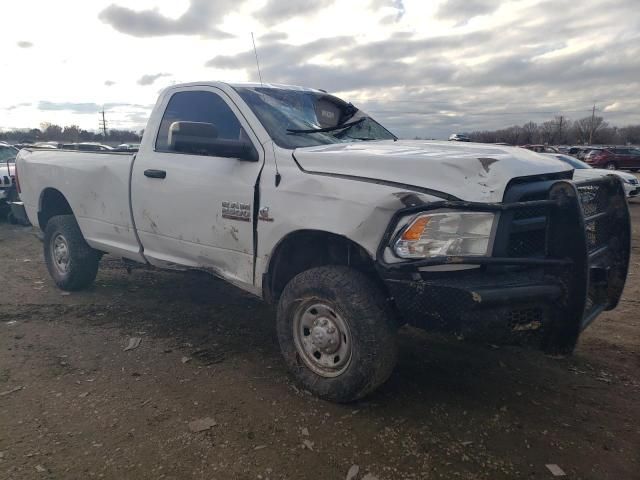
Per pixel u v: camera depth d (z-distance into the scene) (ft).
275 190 11.80
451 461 9.41
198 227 13.71
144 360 13.41
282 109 13.94
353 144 13.05
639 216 51.06
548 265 9.65
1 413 10.77
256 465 9.23
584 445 10.02
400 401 11.46
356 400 11.27
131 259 16.63
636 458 9.68
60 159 18.67
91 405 11.13
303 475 8.99
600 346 14.99
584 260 9.38
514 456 9.61
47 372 12.66
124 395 11.58
